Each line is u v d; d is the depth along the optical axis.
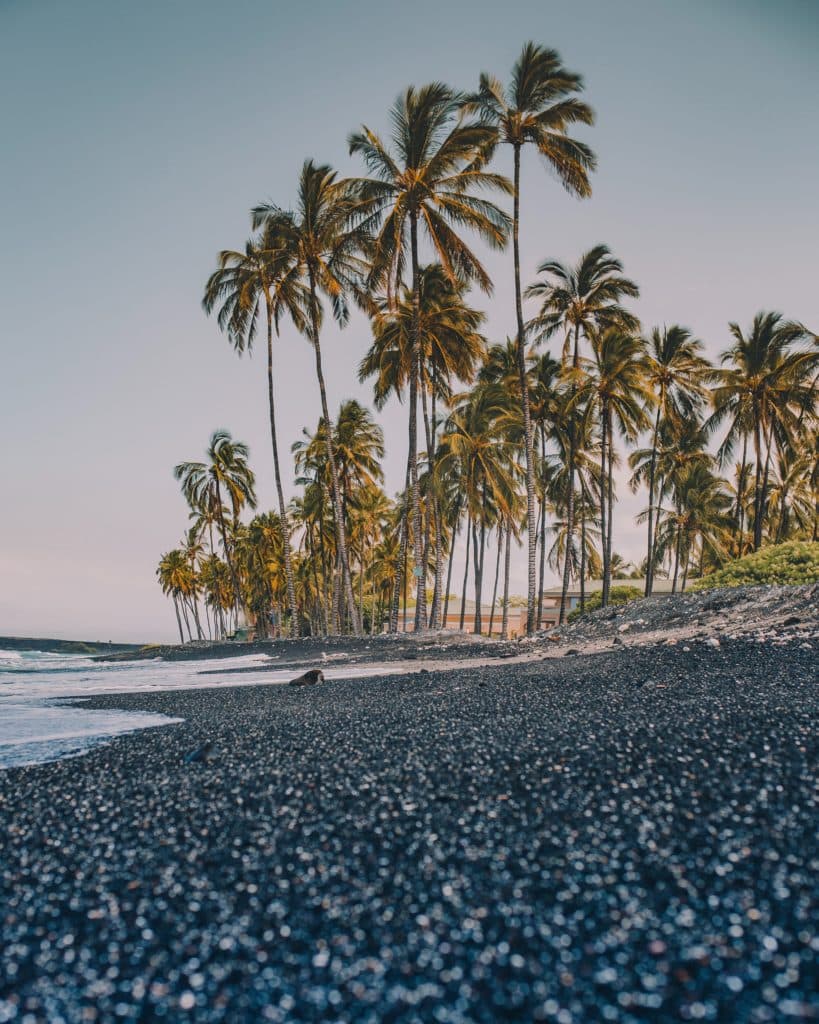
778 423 37.19
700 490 48.84
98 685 15.34
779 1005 1.83
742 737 4.47
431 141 25.72
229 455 50.00
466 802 3.60
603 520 33.38
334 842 3.18
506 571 38.81
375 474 42.75
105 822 3.71
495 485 32.12
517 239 24.70
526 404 24.97
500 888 2.60
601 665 10.36
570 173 23.69
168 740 6.28
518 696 7.74
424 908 2.49
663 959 2.07
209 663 23.33
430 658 17.89
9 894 2.83
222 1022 1.91
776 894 2.40
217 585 82.56
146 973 2.18
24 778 4.93
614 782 3.74
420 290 31.62
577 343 32.62
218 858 3.08
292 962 2.19
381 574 61.16
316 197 29.89
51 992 2.10
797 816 3.09
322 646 26.16
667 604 19.25
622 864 2.73
